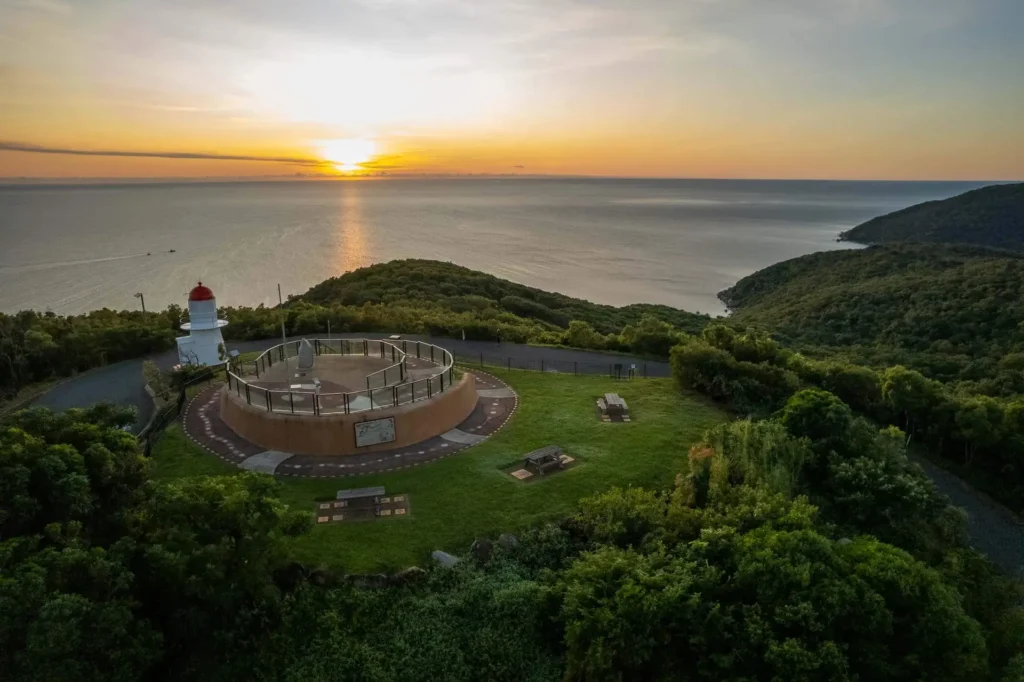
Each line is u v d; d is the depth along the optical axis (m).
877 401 29.86
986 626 14.98
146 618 11.05
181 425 22.55
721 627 11.89
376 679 12.09
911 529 17.78
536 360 34.06
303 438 20.11
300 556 14.76
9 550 9.57
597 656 11.57
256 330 38.69
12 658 8.88
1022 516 23.03
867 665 11.59
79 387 29.28
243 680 11.99
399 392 22.53
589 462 19.88
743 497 16.14
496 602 13.66
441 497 17.58
